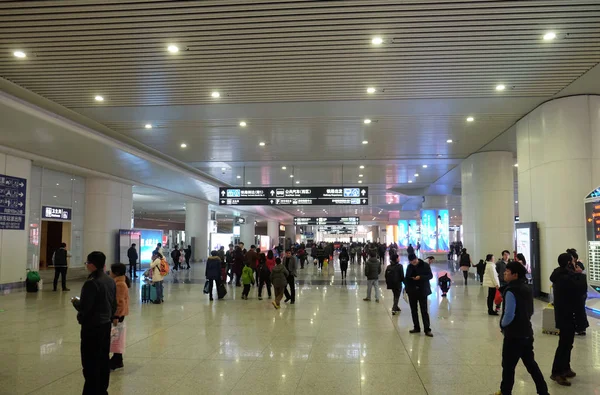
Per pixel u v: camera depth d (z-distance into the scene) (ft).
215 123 43.73
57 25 23.81
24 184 52.39
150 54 27.40
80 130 43.24
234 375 18.84
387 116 41.29
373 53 27.27
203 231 114.93
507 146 54.65
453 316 33.35
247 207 138.10
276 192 61.31
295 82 32.24
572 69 30.14
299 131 46.98
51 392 16.87
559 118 36.50
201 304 40.09
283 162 64.95
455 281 60.75
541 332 27.25
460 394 16.52
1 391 16.97
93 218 69.26
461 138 50.29
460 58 28.07
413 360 21.12
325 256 85.46
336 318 32.60
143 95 35.04
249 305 39.47
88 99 36.04
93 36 25.09
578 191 35.88
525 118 41.09
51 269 69.72
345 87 33.32
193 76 31.12
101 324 15.23
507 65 29.27
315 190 60.95
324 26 23.98
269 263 45.50
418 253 148.25
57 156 54.90
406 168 70.38
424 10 22.47
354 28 24.16
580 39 25.46
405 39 25.43
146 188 85.15
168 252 107.76
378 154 59.36
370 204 140.56
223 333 27.32
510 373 15.38
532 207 39.93
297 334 26.96
